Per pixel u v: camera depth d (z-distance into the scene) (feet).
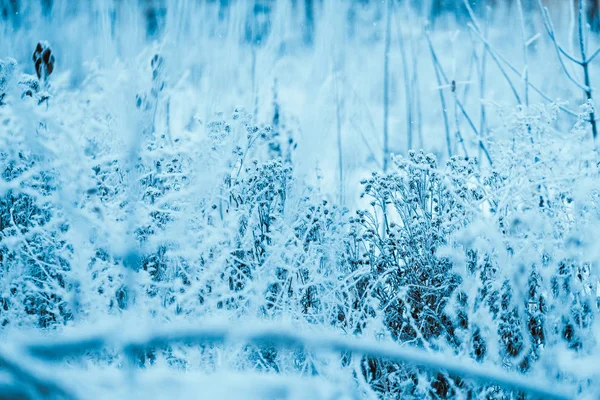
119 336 7.07
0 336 9.61
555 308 10.09
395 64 31.53
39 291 11.43
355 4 33.81
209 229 10.82
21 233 11.71
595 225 10.34
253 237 11.35
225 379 7.49
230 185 12.42
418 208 12.26
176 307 10.85
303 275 11.70
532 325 10.69
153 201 12.24
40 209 11.94
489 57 30.22
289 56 29.86
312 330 9.96
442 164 19.69
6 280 10.87
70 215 10.12
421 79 30.94
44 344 6.74
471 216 11.07
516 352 10.63
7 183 10.55
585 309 10.55
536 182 10.48
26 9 22.40
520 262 9.92
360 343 7.61
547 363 9.43
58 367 7.57
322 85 21.49
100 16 18.51
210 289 11.53
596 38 28.19
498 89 26.45
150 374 7.55
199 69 21.86
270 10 26.91
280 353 9.59
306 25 33.32
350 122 20.31
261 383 7.35
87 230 10.14
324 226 11.60
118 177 11.93
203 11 22.91
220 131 12.05
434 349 10.91
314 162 16.15
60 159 10.34
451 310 10.06
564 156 10.78
